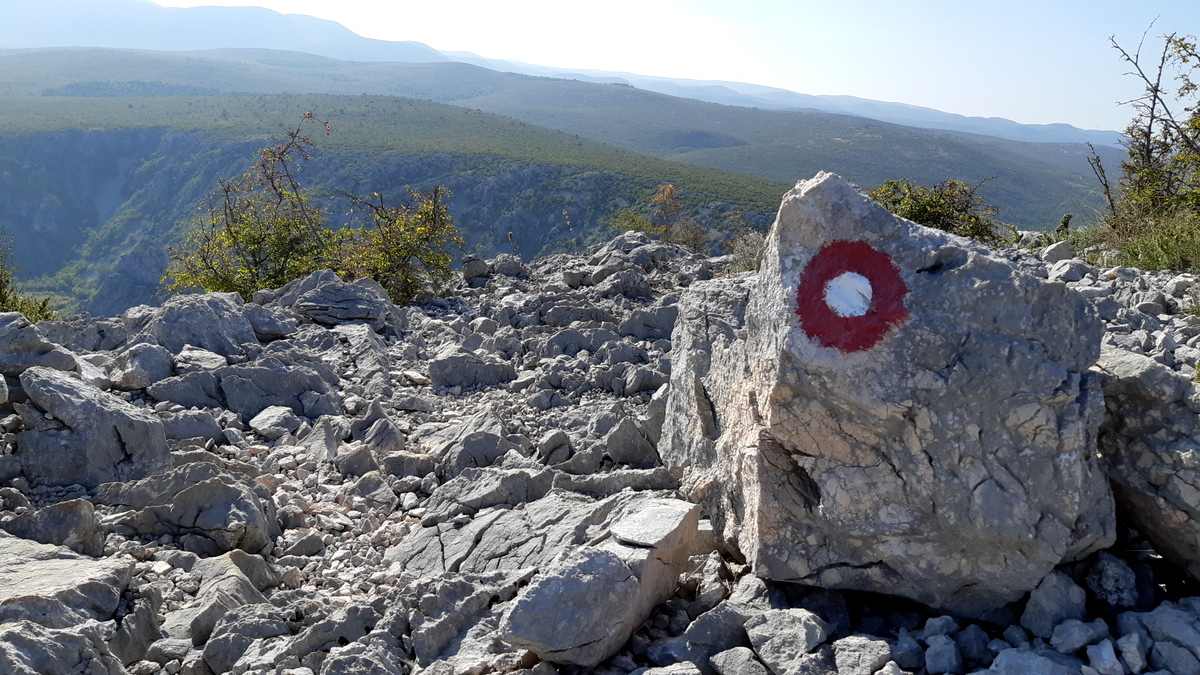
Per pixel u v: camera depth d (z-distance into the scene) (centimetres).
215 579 121
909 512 90
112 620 104
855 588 96
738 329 134
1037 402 85
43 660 86
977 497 86
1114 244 286
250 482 152
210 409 196
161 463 157
